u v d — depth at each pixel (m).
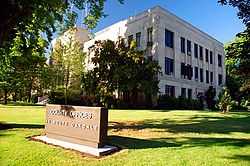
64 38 38.53
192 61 42.00
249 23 17.53
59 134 10.20
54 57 39.53
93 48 32.34
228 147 9.02
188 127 14.09
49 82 39.91
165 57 36.34
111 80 29.83
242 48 17.83
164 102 32.25
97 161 7.78
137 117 18.83
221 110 30.20
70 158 8.06
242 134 12.36
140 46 37.28
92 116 9.22
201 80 44.50
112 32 42.41
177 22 39.16
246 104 42.66
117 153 8.52
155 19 35.66
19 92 43.56
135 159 7.87
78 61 38.41
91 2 15.48
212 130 13.26
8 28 8.53
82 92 34.78
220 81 49.91
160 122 16.19
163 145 9.50
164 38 36.31
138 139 10.63
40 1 10.52
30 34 13.65
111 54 30.25
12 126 13.36
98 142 8.89
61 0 12.59
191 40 42.25
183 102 33.97
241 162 7.51
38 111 22.30
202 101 41.38
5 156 8.27
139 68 29.58
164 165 7.35
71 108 9.94
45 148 9.09
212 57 48.47
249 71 17.92
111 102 31.06
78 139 9.53
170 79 36.53
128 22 39.72
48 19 13.15
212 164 7.36
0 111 21.64
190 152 8.45
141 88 29.38
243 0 17.62
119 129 13.24
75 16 15.58
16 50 13.91
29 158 8.05
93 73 31.02
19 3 8.61
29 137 10.72
